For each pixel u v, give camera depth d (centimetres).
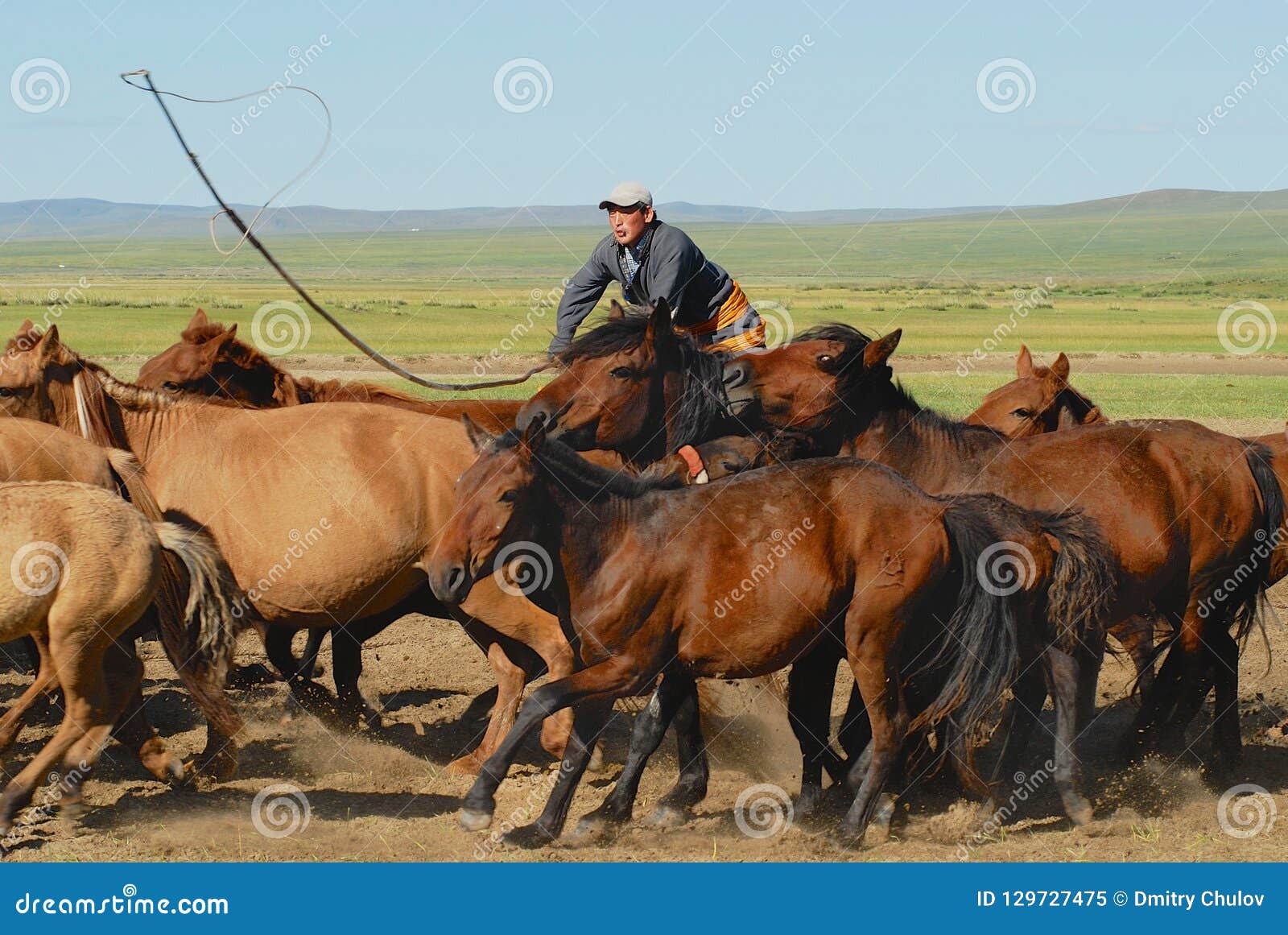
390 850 658
